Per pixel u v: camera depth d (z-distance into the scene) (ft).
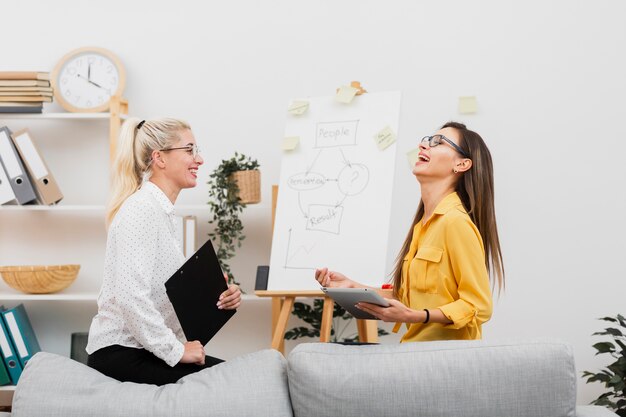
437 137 8.07
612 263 13.12
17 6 14.15
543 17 13.26
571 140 13.21
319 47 13.75
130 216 7.88
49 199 13.25
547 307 13.21
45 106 14.03
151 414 6.31
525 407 6.24
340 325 13.67
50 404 6.40
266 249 13.91
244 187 12.79
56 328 14.20
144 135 8.64
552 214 13.23
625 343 12.87
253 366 6.70
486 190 7.94
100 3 14.10
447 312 7.25
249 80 13.91
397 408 6.24
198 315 8.05
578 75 13.20
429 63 13.48
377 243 11.30
